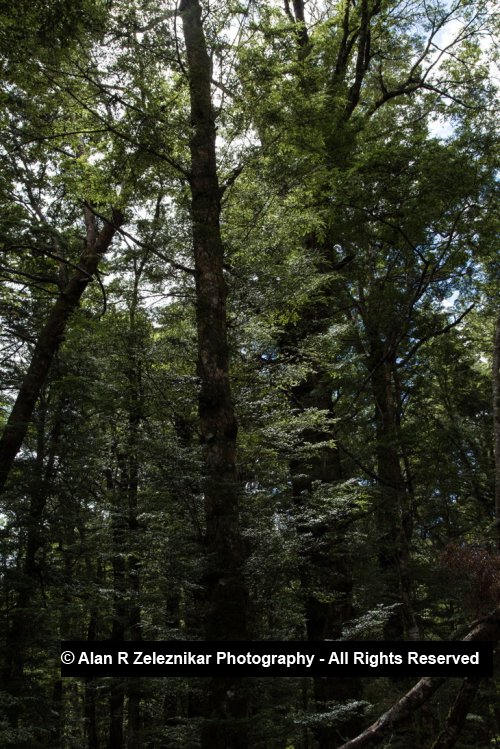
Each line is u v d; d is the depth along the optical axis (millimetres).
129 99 10031
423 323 16188
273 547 9070
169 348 11133
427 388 20312
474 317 20578
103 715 21062
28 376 13625
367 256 17438
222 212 12891
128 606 12633
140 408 10953
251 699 7984
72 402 13625
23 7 8836
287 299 12336
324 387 14664
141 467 10031
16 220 12039
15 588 11195
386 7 16938
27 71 10055
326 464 13359
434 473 18016
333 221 14672
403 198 14164
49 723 10953
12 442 12969
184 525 9602
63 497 12883
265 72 10680
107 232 14844
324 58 16703
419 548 16609
